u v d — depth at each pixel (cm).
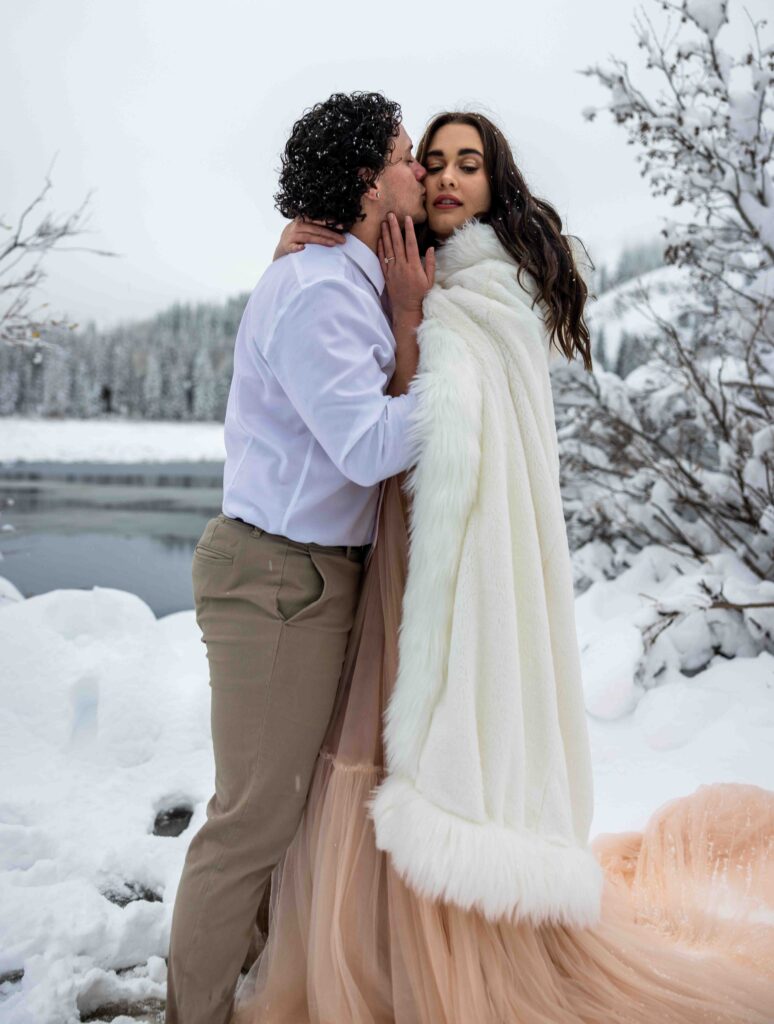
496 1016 170
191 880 174
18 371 2964
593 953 185
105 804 272
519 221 189
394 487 179
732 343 473
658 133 446
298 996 184
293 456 172
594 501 490
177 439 2614
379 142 175
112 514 963
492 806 168
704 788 255
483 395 174
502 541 171
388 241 178
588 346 204
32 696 309
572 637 184
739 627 394
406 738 168
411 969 170
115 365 3178
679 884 226
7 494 1170
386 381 171
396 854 165
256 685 171
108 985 193
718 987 185
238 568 173
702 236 470
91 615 380
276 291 169
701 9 425
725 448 461
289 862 188
